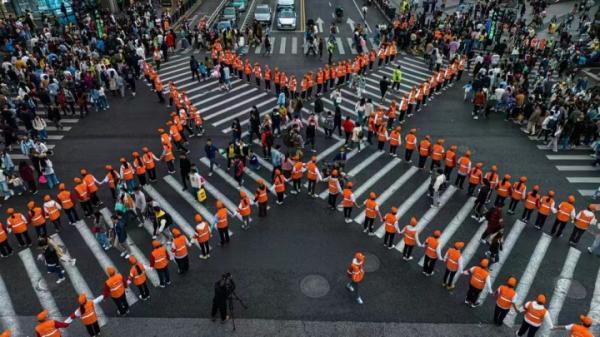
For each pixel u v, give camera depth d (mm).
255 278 12750
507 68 26391
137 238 14422
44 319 9672
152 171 17094
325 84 25828
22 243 14023
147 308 11797
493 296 12250
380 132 19156
